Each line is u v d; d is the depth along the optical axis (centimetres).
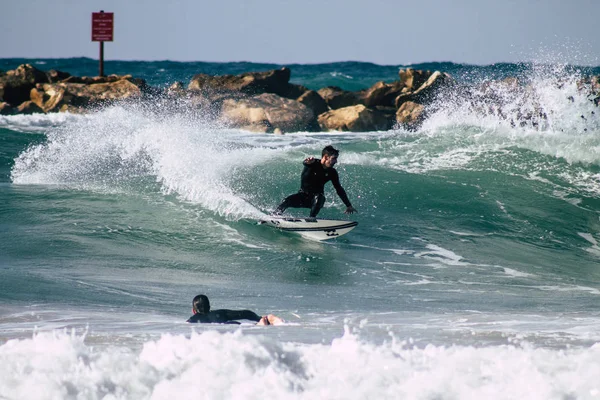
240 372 948
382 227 4781
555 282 3781
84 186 5262
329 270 3756
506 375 944
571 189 5766
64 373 945
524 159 6378
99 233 4141
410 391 882
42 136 7544
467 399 862
